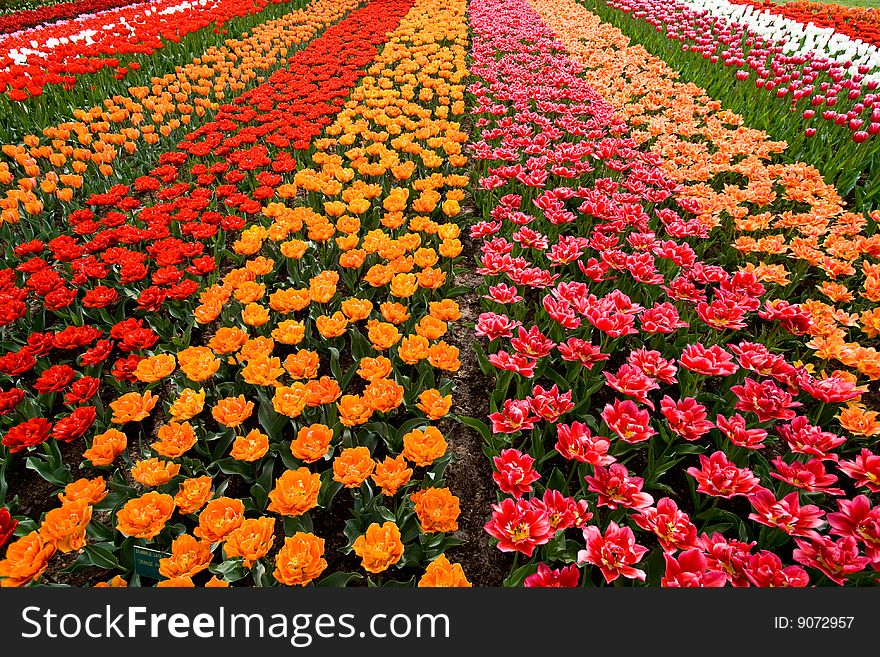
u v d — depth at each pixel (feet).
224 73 30.55
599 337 14.11
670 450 10.09
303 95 27.61
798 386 9.36
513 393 12.37
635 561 6.59
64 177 17.34
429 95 26.76
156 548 8.64
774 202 18.88
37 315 13.51
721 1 44.52
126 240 14.76
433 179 17.74
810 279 16.29
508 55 34.88
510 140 20.62
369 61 33.96
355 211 15.69
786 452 10.93
